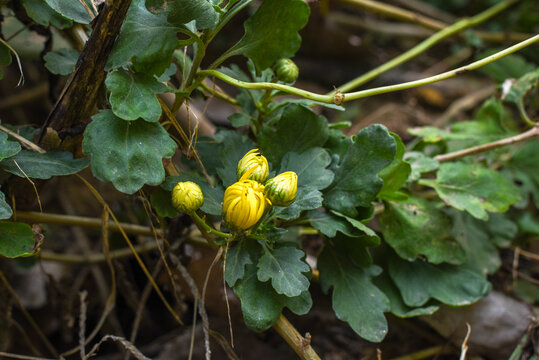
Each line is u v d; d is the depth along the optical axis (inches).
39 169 14.1
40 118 27.1
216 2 14.1
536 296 18.0
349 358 18.2
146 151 13.7
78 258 19.5
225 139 15.4
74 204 23.1
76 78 13.9
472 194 16.8
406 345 18.2
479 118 19.2
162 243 16.8
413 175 16.6
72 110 14.2
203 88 16.2
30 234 14.2
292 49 15.1
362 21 35.5
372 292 15.3
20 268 19.6
